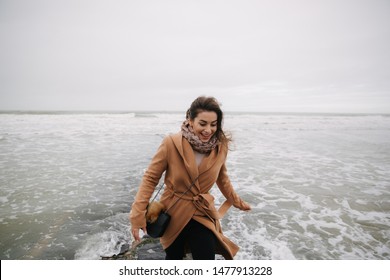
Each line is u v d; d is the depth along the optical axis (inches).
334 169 345.4
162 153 80.9
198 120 77.2
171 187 84.7
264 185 274.8
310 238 169.5
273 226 184.9
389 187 273.1
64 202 224.7
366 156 434.0
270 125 1144.8
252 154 442.3
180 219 82.4
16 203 222.1
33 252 150.6
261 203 226.4
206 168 81.7
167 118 1341.0
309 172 328.8
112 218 194.9
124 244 158.1
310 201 232.8
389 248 159.9
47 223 186.7
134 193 248.4
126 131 738.8
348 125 1226.0
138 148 476.4
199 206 82.7
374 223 192.5
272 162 381.7
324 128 1025.5
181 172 80.7
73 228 179.2
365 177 309.4
